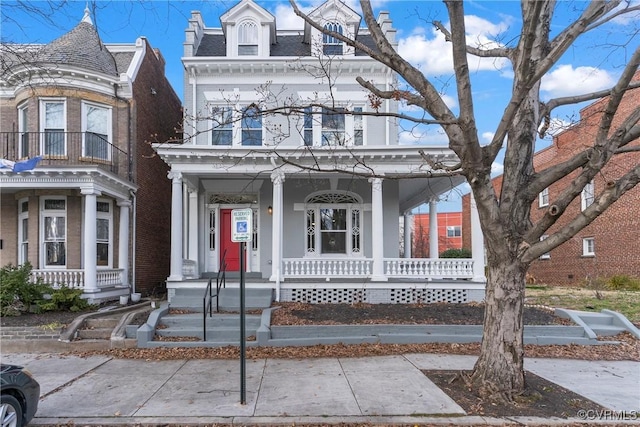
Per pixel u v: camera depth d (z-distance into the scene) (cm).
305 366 692
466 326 880
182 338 861
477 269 1165
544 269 2209
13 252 1277
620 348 840
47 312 1023
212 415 494
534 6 423
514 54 573
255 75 1344
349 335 866
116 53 1509
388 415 490
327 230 1384
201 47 1437
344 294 1141
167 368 692
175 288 1105
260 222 1364
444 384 595
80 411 510
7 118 1283
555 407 521
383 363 709
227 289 1092
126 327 856
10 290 995
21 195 1261
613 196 446
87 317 929
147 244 1480
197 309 1009
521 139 550
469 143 497
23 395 448
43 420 486
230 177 1309
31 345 814
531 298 1302
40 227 1240
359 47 565
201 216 1361
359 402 529
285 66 1315
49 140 1231
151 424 477
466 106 485
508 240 538
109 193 1229
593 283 1666
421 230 3919
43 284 1060
